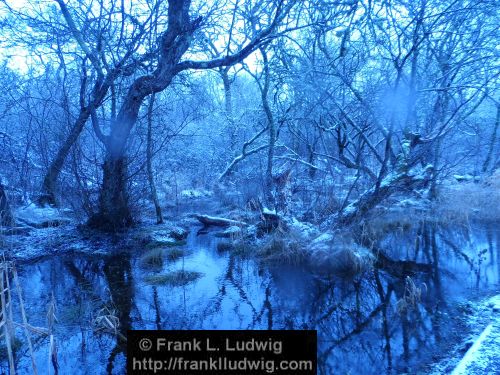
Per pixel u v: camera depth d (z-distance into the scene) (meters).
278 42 8.74
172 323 4.86
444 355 3.83
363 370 3.73
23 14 9.07
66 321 4.89
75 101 11.44
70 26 8.83
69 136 9.52
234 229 9.41
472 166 14.84
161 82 8.77
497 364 3.24
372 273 6.55
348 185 10.59
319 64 8.43
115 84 9.41
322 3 7.06
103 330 4.60
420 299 5.29
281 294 5.79
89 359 4.04
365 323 4.75
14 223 8.89
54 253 8.02
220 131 19.06
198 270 6.93
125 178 9.41
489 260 6.91
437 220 9.52
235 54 8.59
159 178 14.93
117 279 6.56
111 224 9.25
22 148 12.48
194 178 18.61
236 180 15.45
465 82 8.34
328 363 3.91
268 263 7.23
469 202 10.42
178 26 8.41
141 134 10.12
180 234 9.45
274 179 9.52
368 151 10.90
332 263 6.77
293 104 10.45
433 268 6.65
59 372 3.80
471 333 4.22
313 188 9.87
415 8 6.81
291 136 12.95
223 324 4.82
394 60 7.10
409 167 8.02
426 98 8.94
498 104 10.82
